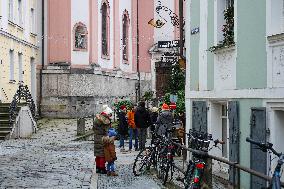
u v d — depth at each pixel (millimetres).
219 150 14688
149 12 49969
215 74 14297
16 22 33719
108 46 45000
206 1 15055
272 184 6410
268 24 10836
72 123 35844
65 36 40250
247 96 11977
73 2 40719
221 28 14109
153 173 15312
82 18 40938
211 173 10320
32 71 38969
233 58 12906
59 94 39719
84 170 16125
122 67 48125
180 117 20656
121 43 48094
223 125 14820
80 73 40219
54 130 31625
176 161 12945
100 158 15500
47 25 40375
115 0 46688
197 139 11852
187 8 17000
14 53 33031
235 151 12609
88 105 40188
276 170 6504
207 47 15023
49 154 20562
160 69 49312
